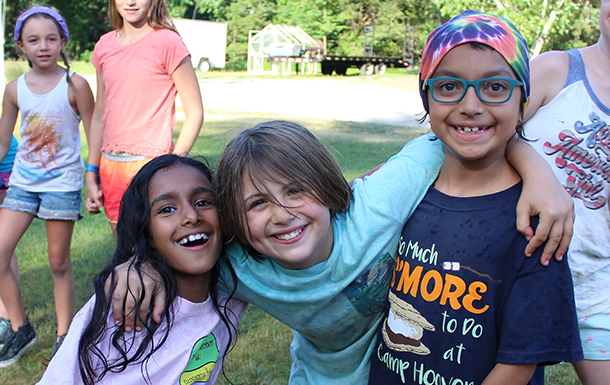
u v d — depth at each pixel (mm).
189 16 53000
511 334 1577
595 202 2137
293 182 1670
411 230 1811
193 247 1795
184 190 1765
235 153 1720
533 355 1556
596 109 2098
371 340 1987
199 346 1917
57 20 3383
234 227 1766
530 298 1576
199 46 34281
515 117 1603
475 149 1598
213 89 21984
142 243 1794
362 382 2041
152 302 1785
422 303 1722
